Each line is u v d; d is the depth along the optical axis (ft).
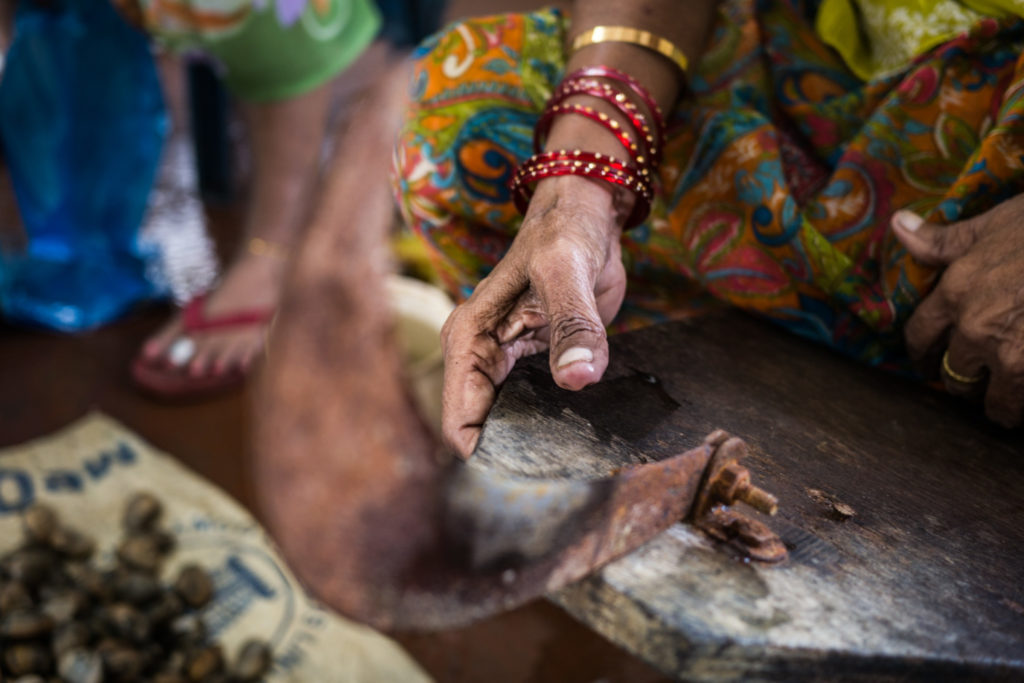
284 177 6.89
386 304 0.77
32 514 5.15
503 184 3.37
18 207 8.01
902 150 3.26
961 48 3.17
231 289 7.09
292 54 6.40
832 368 2.96
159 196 9.99
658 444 2.11
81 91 7.24
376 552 0.87
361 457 0.78
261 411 0.74
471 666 4.79
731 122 3.33
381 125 0.80
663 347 2.75
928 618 1.85
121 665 4.46
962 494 2.29
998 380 2.67
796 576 1.91
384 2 7.16
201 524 5.56
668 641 1.78
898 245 3.12
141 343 7.58
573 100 2.88
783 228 3.20
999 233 2.71
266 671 4.60
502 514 1.50
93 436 6.21
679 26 3.09
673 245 3.47
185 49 6.89
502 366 2.27
